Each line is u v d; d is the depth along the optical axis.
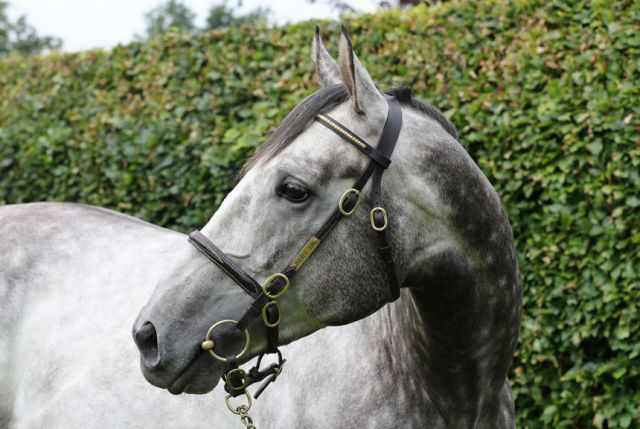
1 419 2.16
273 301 1.47
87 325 2.08
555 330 3.15
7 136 4.75
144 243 2.24
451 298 1.59
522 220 3.24
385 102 1.54
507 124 3.20
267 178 1.48
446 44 3.52
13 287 2.17
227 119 4.08
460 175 1.57
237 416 1.85
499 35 3.41
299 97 3.80
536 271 3.16
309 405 1.74
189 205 4.09
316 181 1.46
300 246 1.47
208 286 1.47
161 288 1.49
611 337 3.02
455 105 3.38
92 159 4.41
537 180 3.15
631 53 3.03
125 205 4.19
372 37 3.75
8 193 4.75
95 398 1.98
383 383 1.69
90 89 4.59
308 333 1.52
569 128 3.04
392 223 1.50
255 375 1.53
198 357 1.47
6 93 5.00
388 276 1.50
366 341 1.74
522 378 3.17
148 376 1.48
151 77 4.38
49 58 4.85
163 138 4.10
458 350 1.62
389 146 1.50
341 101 1.54
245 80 4.04
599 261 2.98
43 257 2.22
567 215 3.05
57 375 2.06
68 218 2.34
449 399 1.68
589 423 3.09
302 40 3.98
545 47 3.23
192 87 4.16
